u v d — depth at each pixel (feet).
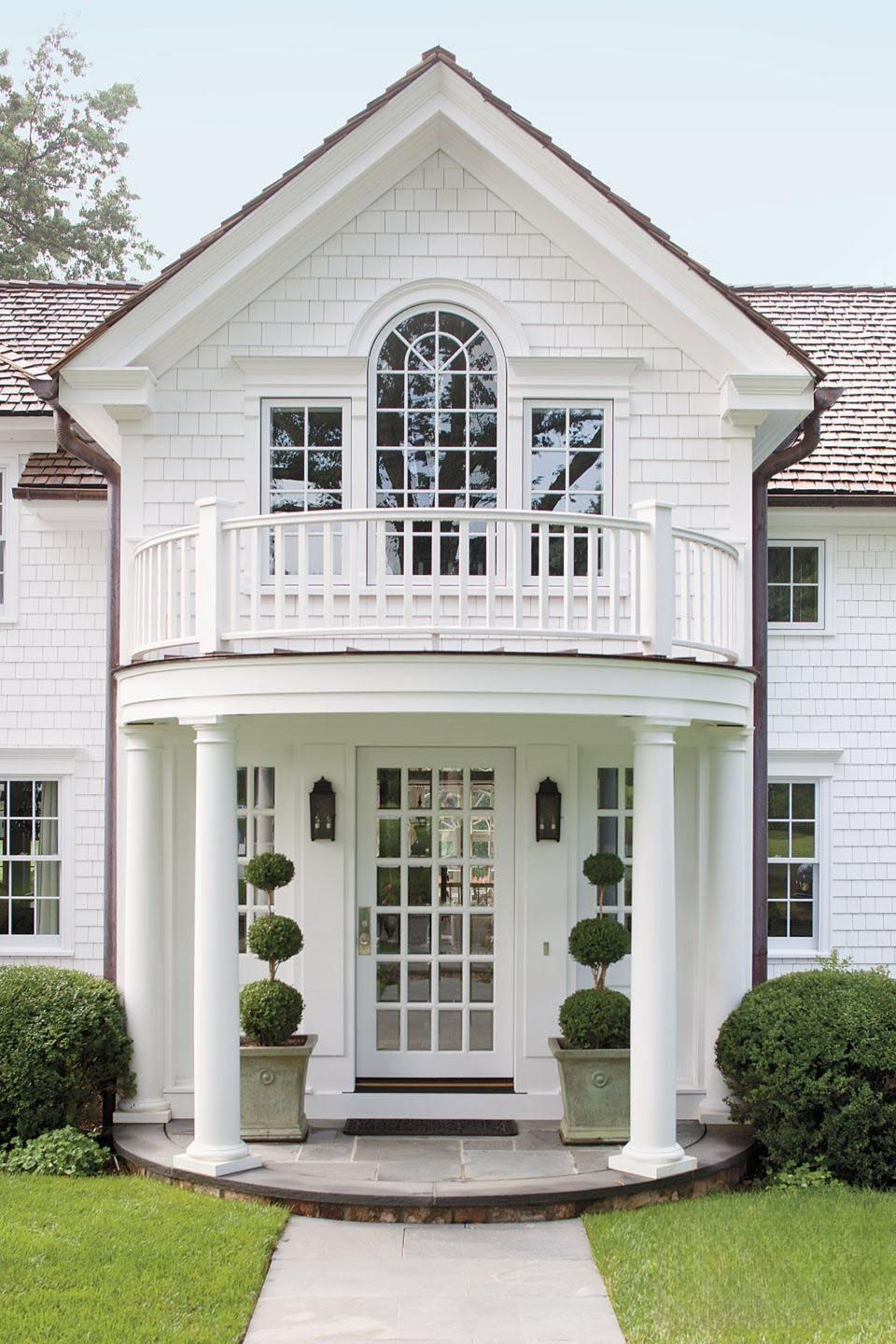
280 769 31.45
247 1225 22.90
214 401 31.24
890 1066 26.13
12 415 37.78
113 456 32.50
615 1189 24.45
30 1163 26.61
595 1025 27.81
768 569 38.55
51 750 37.78
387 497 31.48
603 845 31.71
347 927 31.07
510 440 31.24
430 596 31.24
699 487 31.32
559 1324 19.43
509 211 31.32
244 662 25.12
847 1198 25.02
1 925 38.19
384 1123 29.86
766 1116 27.04
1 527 38.58
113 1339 18.25
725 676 27.73
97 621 38.09
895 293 49.11
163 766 30.91
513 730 31.35
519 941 31.12
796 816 38.34
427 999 31.71
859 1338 18.48
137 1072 29.17
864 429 40.40
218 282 30.66
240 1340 18.69
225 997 25.48
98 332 30.17
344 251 31.27
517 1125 29.76
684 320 31.01
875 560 38.50
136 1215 23.32
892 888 37.99
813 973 29.43
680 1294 20.20
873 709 38.17
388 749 31.91
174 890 30.89
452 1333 19.10
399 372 31.48
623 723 26.32
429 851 31.89
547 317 31.35
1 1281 20.25
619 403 31.30
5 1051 27.50
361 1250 22.44
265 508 31.30
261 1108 27.78
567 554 25.11
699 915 30.73
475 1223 23.88
